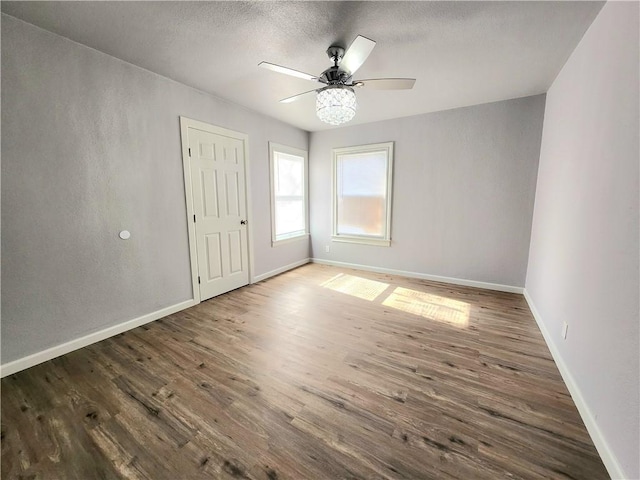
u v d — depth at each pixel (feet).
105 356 7.20
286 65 8.09
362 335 8.30
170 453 4.51
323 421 5.14
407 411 5.36
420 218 13.46
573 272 6.30
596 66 5.74
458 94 10.40
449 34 6.54
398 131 13.43
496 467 4.24
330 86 6.97
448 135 12.30
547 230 8.80
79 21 6.12
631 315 3.96
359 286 12.73
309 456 4.45
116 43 7.01
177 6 5.60
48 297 6.94
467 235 12.50
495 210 11.79
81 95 7.16
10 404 5.54
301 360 7.05
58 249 7.03
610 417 4.27
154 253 9.14
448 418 5.18
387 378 6.33
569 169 7.09
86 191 7.43
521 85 9.55
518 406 5.47
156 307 9.34
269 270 14.14
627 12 4.58
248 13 5.81
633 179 4.14
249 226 12.67
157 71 8.58
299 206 16.12
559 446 4.59
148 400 5.66
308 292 11.98
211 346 7.70
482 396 5.75
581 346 5.56
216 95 10.53
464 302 10.77
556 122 8.61
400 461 4.35
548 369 6.66
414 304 10.62
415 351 7.43
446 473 4.16
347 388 6.01
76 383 6.16
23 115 6.29
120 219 8.19
